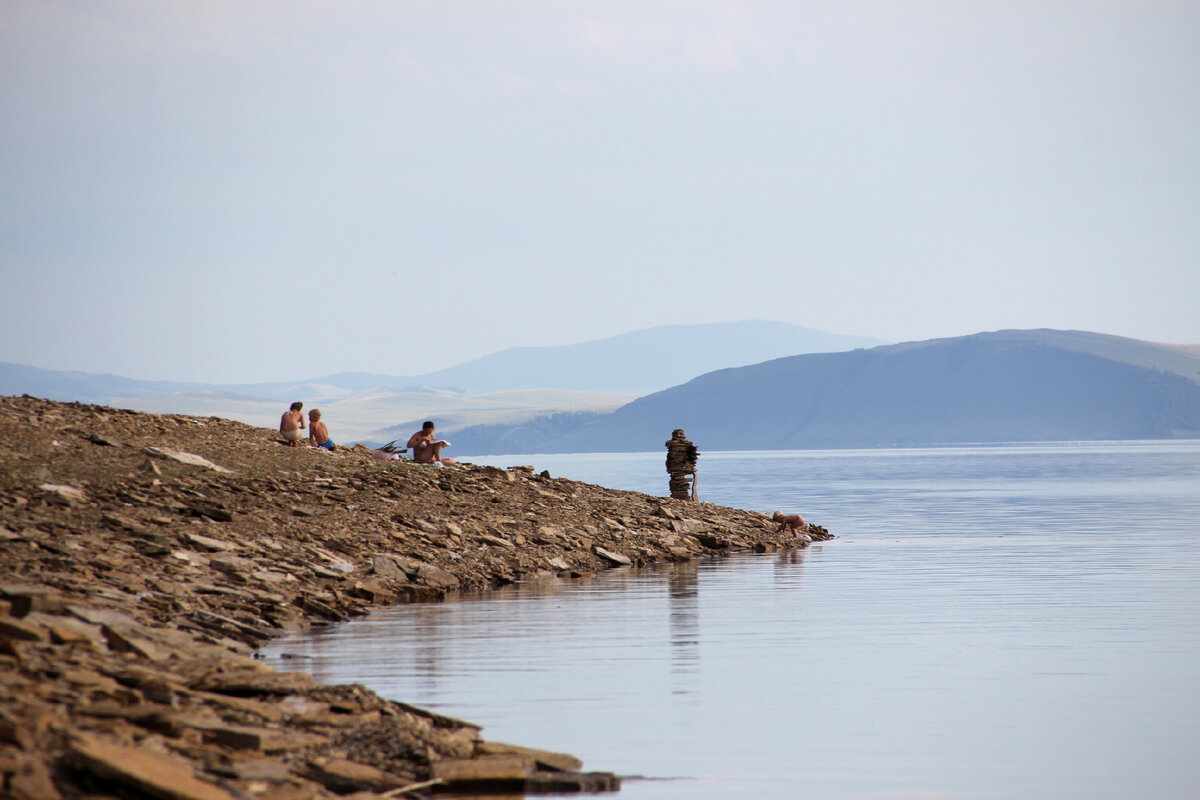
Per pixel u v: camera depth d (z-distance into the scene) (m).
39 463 74.00
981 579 75.88
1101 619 57.97
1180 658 47.75
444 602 65.12
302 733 31.12
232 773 26.34
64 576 49.03
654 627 55.91
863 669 45.91
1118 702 40.25
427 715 35.66
